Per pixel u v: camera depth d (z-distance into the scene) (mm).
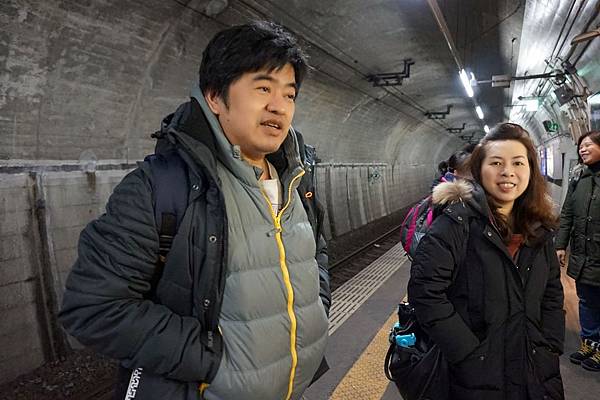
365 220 15734
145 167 1123
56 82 4277
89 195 5043
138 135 5746
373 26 7613
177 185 1099
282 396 1210
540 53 8438
